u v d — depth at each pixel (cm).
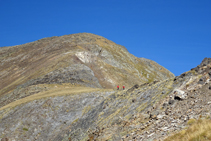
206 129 1404
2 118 5275
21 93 7956
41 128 5094
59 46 18550
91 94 5922
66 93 6153
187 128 1576
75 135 4231
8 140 4747
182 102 2342
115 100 4469
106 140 2345
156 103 2700
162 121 2062
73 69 10494
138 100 3584
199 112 1853
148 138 1750
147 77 18275
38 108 5575
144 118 2469
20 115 5356
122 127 2525
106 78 12812
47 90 7719
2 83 12888
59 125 5109
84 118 4825
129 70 17412
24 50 19775
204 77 2625
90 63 13950
